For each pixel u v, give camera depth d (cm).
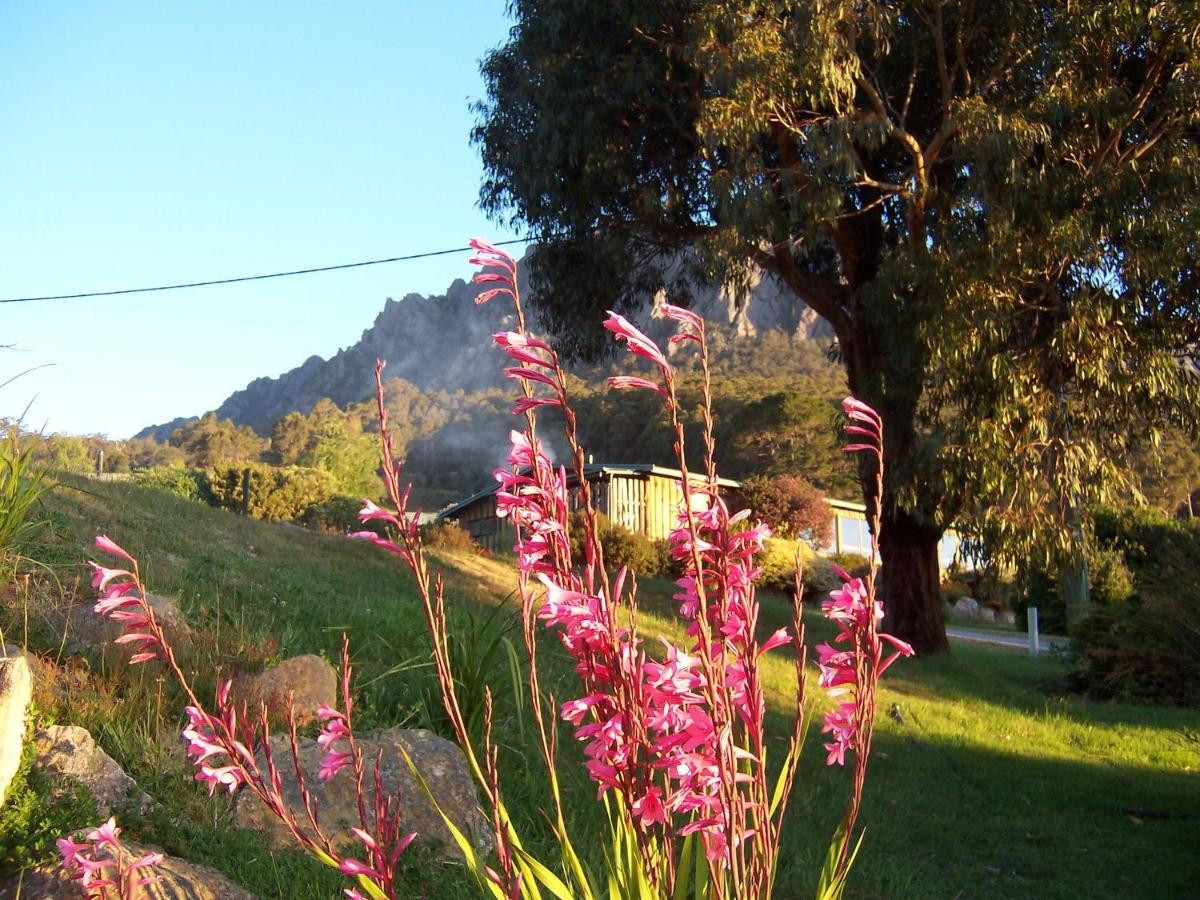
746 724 196
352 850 420
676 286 1667
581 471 199
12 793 363
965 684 1412
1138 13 1114
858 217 1562
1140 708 1377
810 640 1358
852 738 215
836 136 1184
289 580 884
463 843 218
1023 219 1170
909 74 1424
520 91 1489
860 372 1556
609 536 2284
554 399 195
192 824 405
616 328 179
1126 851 712
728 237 1241
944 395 1271
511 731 616
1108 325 1188
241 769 202
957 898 557
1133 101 1195
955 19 1289
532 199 1497
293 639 671
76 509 857
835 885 219
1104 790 888
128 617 208
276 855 404
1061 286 1260
